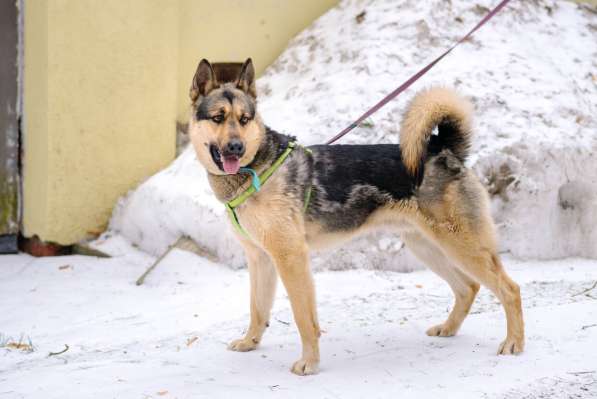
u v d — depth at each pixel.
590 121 6.75
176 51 7.41
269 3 8.03
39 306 5.27
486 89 6.69
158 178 6.82
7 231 7.15
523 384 3.37
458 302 4.29
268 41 8.08
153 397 3.33
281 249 3.83
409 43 7.14
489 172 6.09
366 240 5.86
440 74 6.79
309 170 4.02
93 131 6.93
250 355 4.04
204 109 3.98
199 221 6.06
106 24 6.85
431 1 7.49
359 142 6.11
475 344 4.09
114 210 7.12
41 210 6.82
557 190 6.26
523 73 7.00
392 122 6.29
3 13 6.92
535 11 8.04
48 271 6.29
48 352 4.20
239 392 3.40
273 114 6.68
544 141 6.28
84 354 4.15
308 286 3.81
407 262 5.89
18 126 7.11
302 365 3.69
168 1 7.25
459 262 4.02
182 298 5.31
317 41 7.76
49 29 6.53
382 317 4.71
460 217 3.97
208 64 4.09
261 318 4.15
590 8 8.64
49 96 6.61
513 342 3.86
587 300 4.85
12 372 3.79
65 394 3.38
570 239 6.36
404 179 4.04
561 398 3.20
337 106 6.46
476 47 7.25
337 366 3.80
